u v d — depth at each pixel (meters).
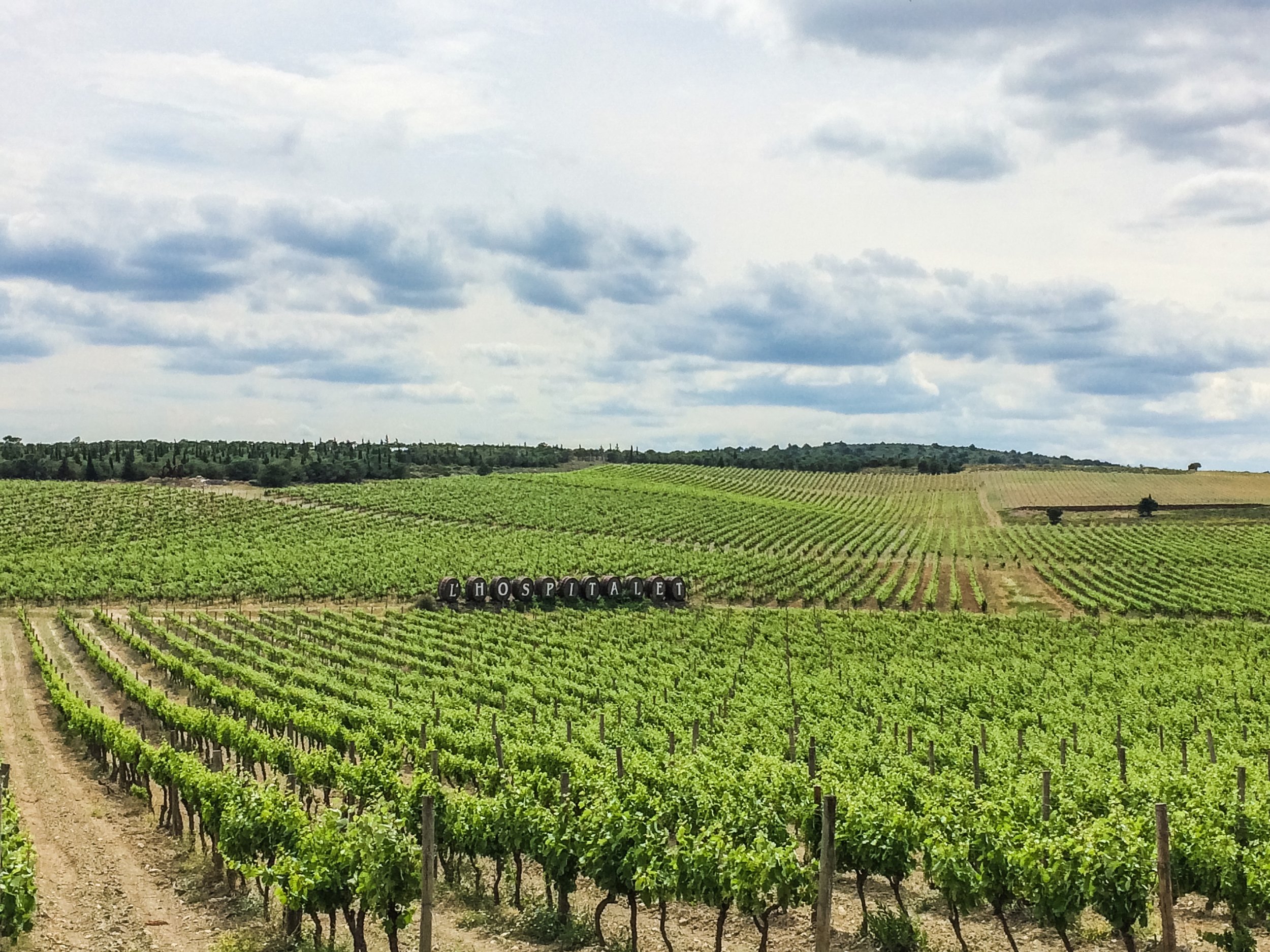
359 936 15.75
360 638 62.31
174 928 16.98
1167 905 12.91
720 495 141.75
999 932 16.38
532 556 94.00
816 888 15.15
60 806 25.88
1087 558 96.31
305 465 157.88
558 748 28.44
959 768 27.75
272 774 31.97
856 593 81.31
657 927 17.22
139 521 105.88
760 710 38.97
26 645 58.34
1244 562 90.38
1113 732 35.44
